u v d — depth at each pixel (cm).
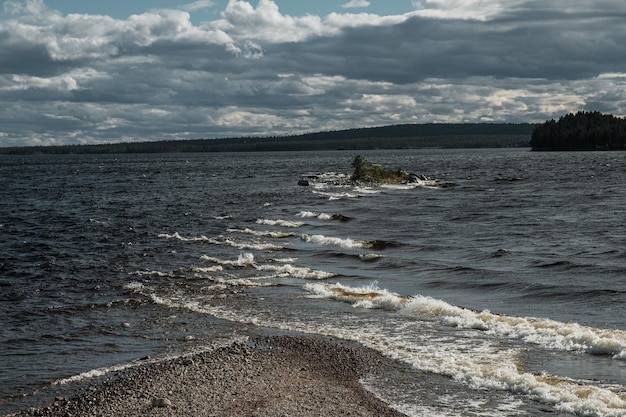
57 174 13162
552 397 1435
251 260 3189
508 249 3459
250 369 1662
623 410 1346
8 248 3712
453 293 2508
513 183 8319
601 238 3756
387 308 2288
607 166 11956
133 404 1424
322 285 2623
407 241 3784
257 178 10588
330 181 9194
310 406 1411
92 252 3528
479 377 1583
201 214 5362
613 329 1950
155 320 2180
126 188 8775
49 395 1513
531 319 2023
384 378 1608
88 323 2148
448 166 13550
